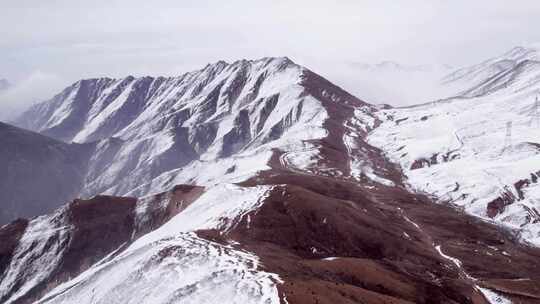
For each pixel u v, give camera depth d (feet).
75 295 205.67
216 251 177.78
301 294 133.90
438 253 264.31
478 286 220.84
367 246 241.14
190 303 145.48
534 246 322.34
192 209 304.71
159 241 204.85
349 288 152.25
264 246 208.44
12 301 308.40
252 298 134.82
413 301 176.65
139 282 176.14
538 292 221.66
